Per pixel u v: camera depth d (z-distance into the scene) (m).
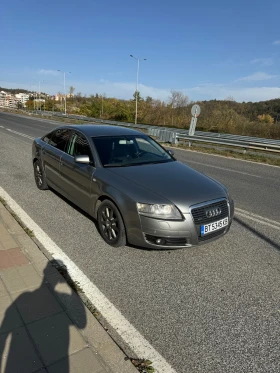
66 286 2.73
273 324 2.49
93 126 5.15
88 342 2.10
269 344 2.27
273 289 2.99
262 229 4.52
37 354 1.96
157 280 3.05
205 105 42.53
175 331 2.36
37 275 2.85
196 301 2.75
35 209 4.85
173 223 3.14
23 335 2.10
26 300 2.47
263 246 3.93
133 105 49.94
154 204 3.17
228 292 2.90
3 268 2.91
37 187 6.11
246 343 2.27
